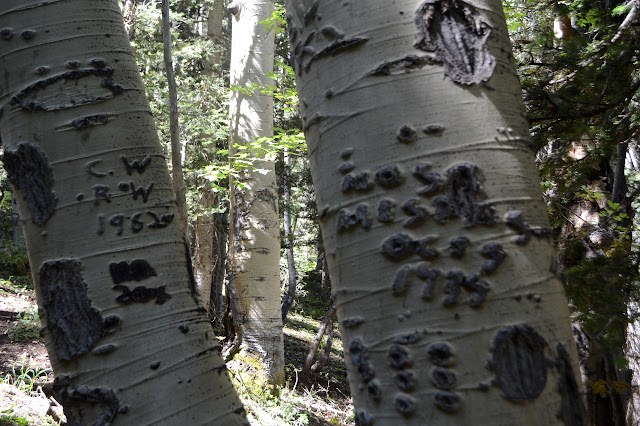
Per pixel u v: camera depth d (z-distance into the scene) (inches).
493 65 38.8
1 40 53.1
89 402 48.3
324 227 41.4
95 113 52.1
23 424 143.3
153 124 56.4
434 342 35.2
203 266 439.8
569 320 37.9
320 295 813.9
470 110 37.6
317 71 41.3
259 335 300.7
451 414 34.5
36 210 50.9
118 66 54.1
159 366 49.1
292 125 448.5
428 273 35.8
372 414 37.1
